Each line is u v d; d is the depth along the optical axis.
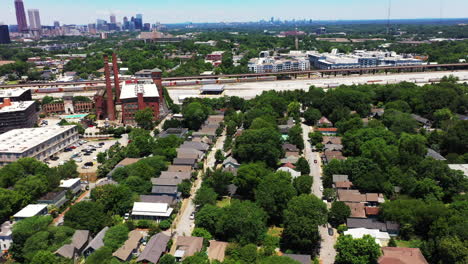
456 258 109.62
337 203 143.00
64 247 118.12
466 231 116.50
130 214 147.25
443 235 120.06
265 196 143.50
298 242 123.56
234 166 191.75
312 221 124.94
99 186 152.25
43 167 176.12
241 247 121.38
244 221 127.50
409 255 114.56
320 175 187.25
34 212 141.88
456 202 138.62
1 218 141.00
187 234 136.00
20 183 154.62
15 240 122.06
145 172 170.38
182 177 174.75
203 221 135.38
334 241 131.00
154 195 157.00
